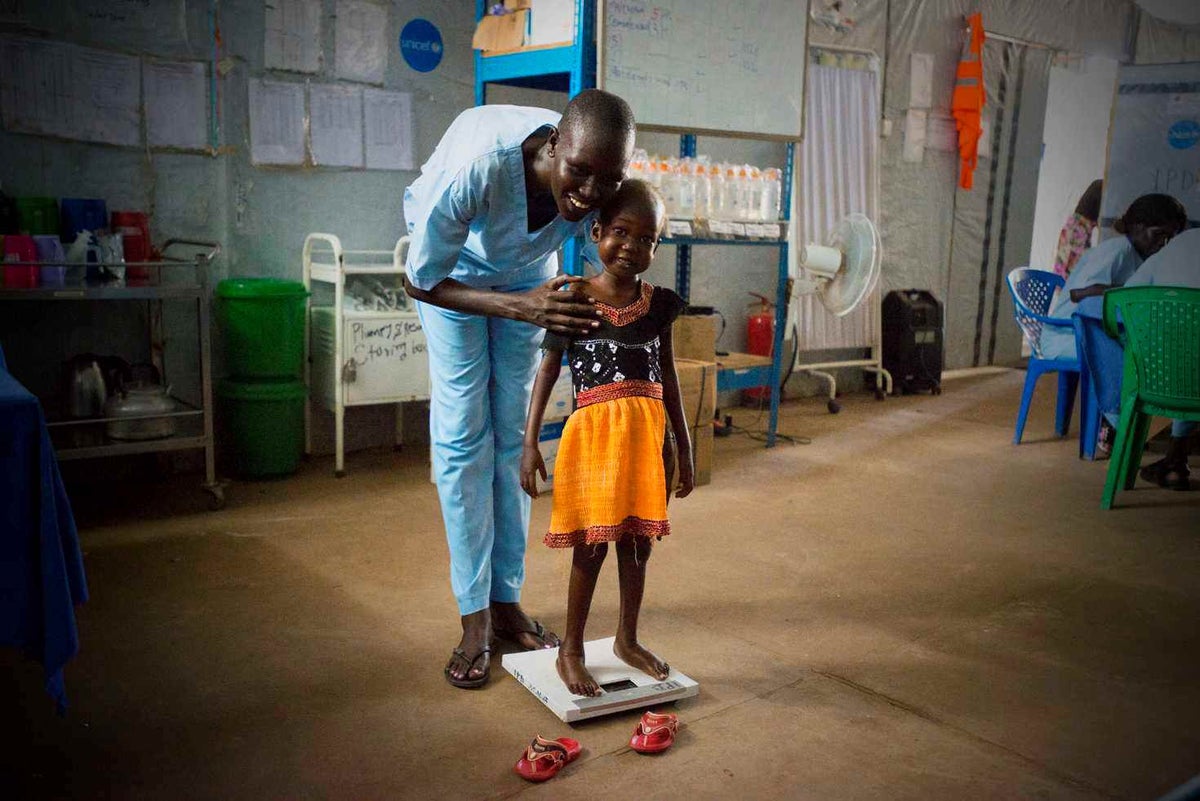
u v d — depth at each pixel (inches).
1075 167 334.6
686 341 187.5
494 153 79.7
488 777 79.5
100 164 153.3
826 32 242.2
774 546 140.8
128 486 159.9
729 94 180.7
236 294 156.6
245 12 162.9
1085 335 181.5
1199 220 255.6
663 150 221.0
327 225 177.8
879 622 114.3
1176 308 152.2
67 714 87.7
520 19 166.2
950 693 96.7
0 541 68.4
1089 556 139.6
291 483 164.9
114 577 120.6
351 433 186.4
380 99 179.5
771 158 239.9
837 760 83.5
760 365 199.0
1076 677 101.0
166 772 78.9
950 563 135.3
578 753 82.7
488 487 97.8
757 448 203.0
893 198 271.9
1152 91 259.8
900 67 264.8
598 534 85.4
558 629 109.8
